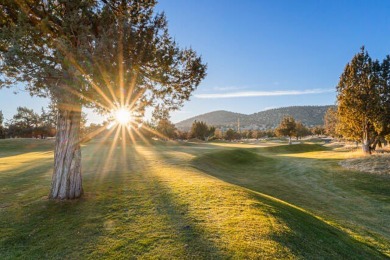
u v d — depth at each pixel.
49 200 9.32
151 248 5.68
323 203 13.56
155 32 8.81
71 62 6.97
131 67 7.85
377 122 25.38
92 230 6.81
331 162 25.91
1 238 6.50
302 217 8.62
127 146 46.09
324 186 17.58
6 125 80.50
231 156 31.14
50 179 13.72
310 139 102.25
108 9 7.83
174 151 33.44
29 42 6.95
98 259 5.37
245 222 6.92
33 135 80.62
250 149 49.66
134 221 7.33
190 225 6.83
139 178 13.49
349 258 6.14
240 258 5.18
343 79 28.45
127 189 11.05
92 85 7.25
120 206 8.72
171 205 8.62
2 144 47.81
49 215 7.97
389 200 13.88
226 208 8.11
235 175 21.53
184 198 9.31
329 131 59.78
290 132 73.81
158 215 7.72
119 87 7.55
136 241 6.05
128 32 7.61
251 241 5.85
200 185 11.16
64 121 9.52
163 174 14.58
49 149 45.56
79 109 8.60
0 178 14.06
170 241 5.95
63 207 8.63
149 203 8.95
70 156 9.55
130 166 18.47
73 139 9.60
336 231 8.30
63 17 7.34
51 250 5.86
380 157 22.36
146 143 56.25
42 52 7.33
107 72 7.09
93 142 53.28
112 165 19.08
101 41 7.04
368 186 16.45
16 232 6.82
